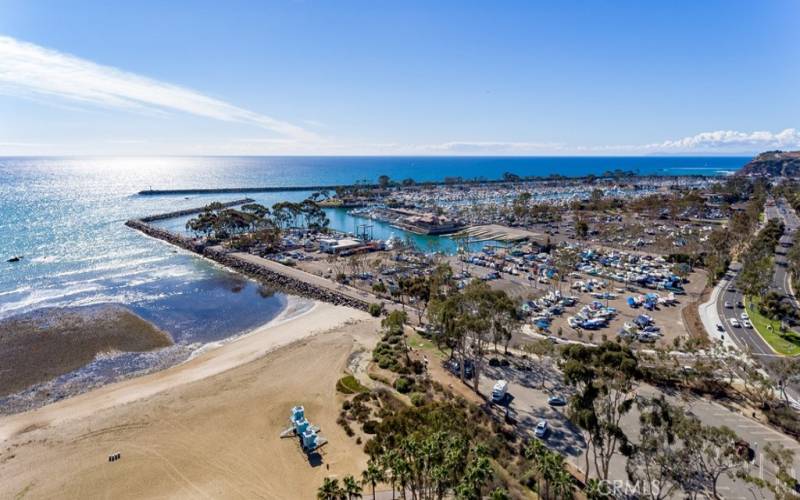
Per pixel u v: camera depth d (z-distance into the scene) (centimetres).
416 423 5034
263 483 5009
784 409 5797
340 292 11912
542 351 7281
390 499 4669
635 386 6575
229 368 7744
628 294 11512
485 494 4303
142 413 6369
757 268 11112
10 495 4828
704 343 7531
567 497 3775
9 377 7562
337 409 6450
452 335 6738
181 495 4831
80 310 10644
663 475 4278
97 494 4841
